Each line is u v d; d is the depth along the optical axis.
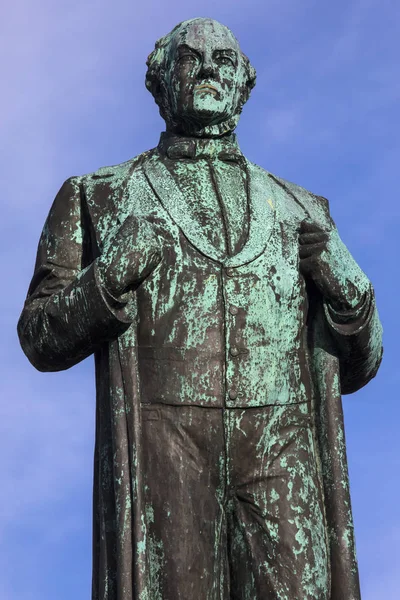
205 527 8.92
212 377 9.03
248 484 9.03
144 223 9.14
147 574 8.74
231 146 9.88
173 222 9.34
